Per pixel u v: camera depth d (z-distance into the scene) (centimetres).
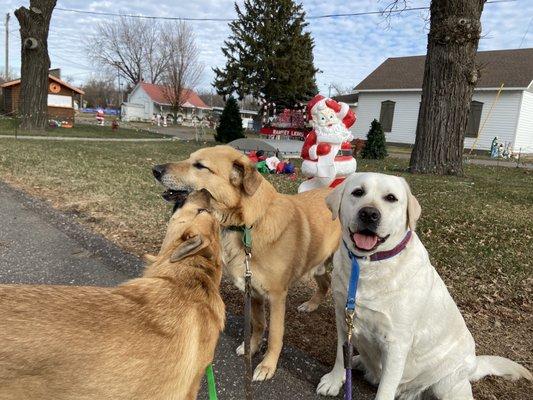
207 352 237
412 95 3419
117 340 197
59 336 186
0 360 173
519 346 399
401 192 297
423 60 3697
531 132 3259
